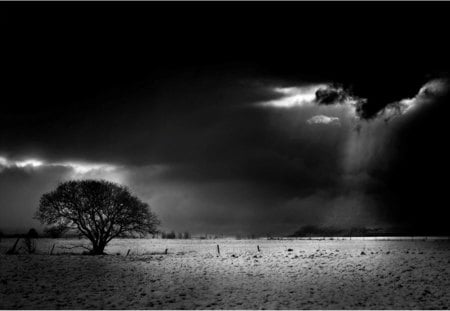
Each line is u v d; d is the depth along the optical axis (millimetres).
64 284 25219
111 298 20797
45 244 81750
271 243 102375
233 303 19328
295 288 23203
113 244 96188
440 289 22359
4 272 30516
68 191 51812
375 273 28812
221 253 53500
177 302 19766
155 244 96375
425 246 70500
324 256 43438
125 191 53250
